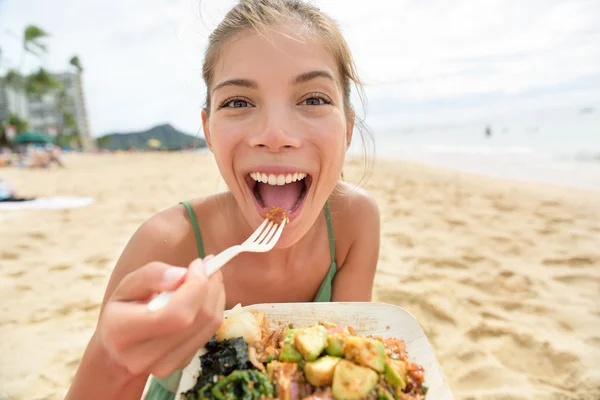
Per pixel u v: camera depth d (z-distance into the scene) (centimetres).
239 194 33
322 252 43
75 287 101
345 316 32
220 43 33
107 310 20
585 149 432
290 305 32
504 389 62
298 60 30
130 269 34
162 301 19
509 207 177
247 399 24
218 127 31
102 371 25
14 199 211
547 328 78
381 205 190
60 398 64
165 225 37
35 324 84
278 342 29
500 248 123
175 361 21
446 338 76
